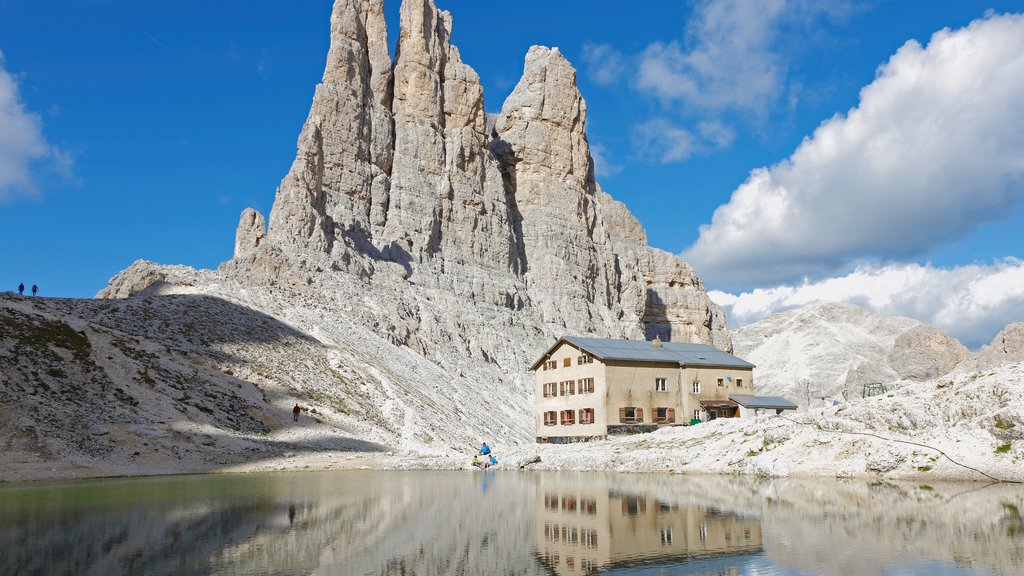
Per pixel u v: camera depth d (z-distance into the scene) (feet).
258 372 302.45
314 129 557.33
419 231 612.29
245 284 448.24
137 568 69.97
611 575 66.85
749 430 179.22
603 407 258.78
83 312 304.91
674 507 108.78
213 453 213.87
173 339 305.32
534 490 138.72
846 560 71.00
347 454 241.55
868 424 155.33
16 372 217.97
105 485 156.25
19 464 177.68
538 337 625.41
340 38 642.22
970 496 113.50
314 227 522.47
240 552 77.92
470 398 425.69
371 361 383.86
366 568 70.28
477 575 67.05
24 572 67.87
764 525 91.25
